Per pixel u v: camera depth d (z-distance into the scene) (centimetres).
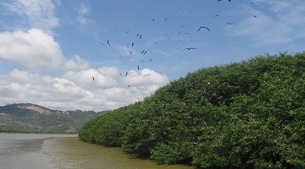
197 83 1952
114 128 2652
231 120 1362
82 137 4184
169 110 1820
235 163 1228
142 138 1886
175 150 1566
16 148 2998
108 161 1889
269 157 1174
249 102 1428
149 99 2336
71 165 1756
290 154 1081
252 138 1153
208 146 1317
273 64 1672
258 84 1659
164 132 1747
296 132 1145
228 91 1747
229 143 1218
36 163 1853
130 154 2133
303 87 1249
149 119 1861
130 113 2364
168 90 2117
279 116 1246
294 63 1560
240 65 1830
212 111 1560
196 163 1379
